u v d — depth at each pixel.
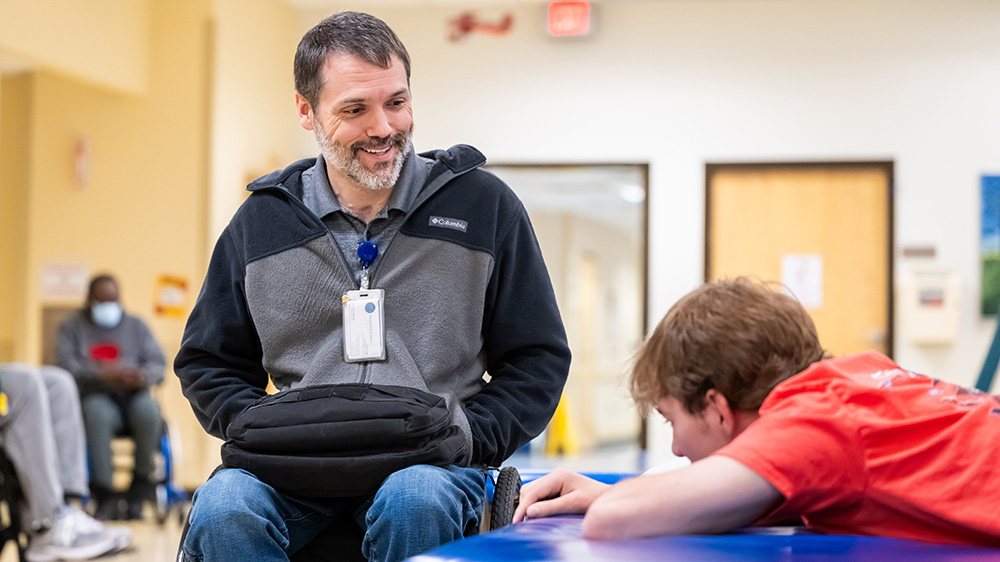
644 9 7.41
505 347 2.05
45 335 7.16
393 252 1.94
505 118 7.53
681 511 1.13
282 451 1.68
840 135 7.20
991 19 7.04
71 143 7.18
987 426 1.17
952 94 7.09
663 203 7.36
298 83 1.98
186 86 6.99
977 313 7.03
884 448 1.17
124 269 7.04
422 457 1.67
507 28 7.54
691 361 1.27
